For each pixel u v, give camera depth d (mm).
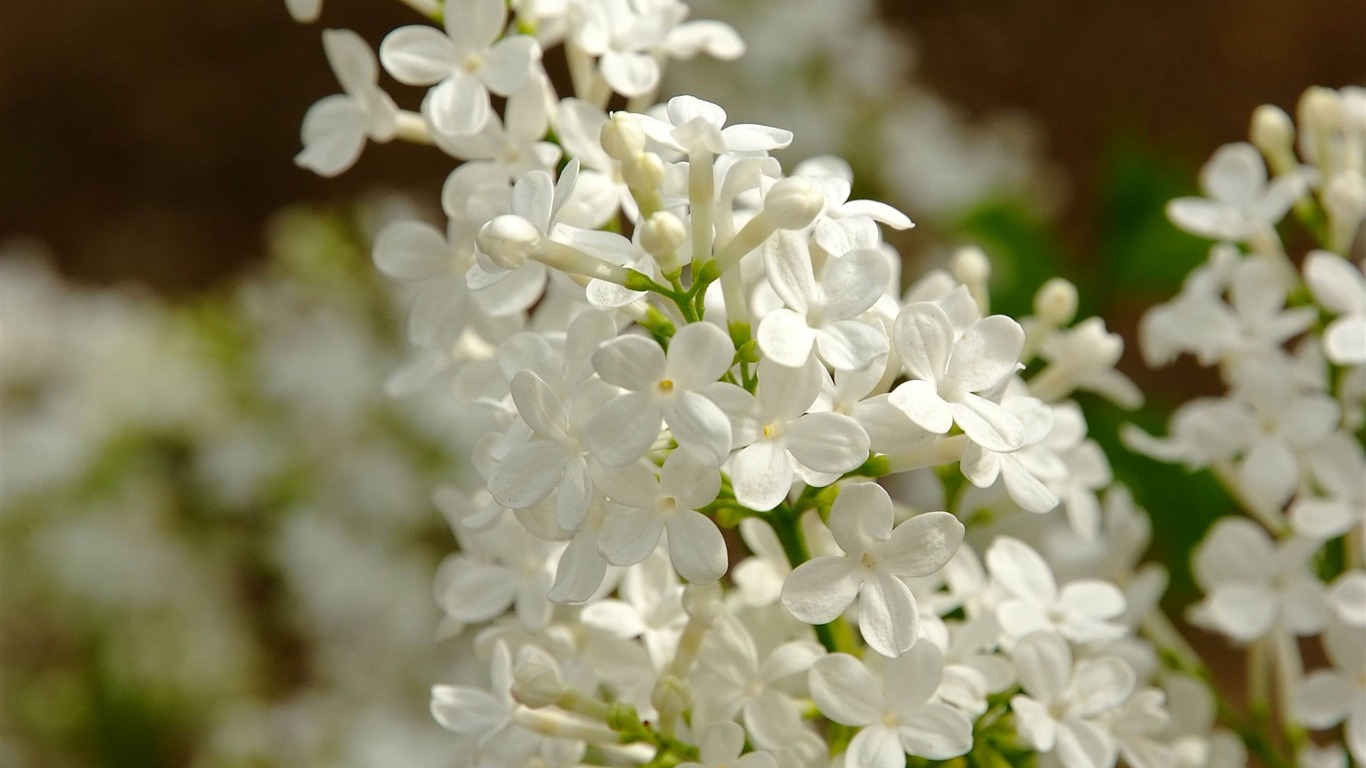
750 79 704
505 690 358
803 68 708
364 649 712
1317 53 1036
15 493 731
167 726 716
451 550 728
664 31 367
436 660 711
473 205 360
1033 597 364
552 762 359
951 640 363
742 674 351
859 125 709
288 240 733
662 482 327
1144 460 498
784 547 351
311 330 715
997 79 1090
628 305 340
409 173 1136
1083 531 385
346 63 373
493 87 360
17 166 1199
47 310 835
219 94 1208
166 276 1150
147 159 1202
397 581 707
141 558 729
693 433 319
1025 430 336
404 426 703
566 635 368
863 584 332
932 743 340
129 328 786
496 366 370
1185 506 492
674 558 327
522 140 366
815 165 366
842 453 324
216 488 721
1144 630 414
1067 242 973
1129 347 869
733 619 352
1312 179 414
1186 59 1063
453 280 369
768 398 327
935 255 710
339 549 701
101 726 709
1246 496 408
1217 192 414
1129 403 402
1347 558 406
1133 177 557
